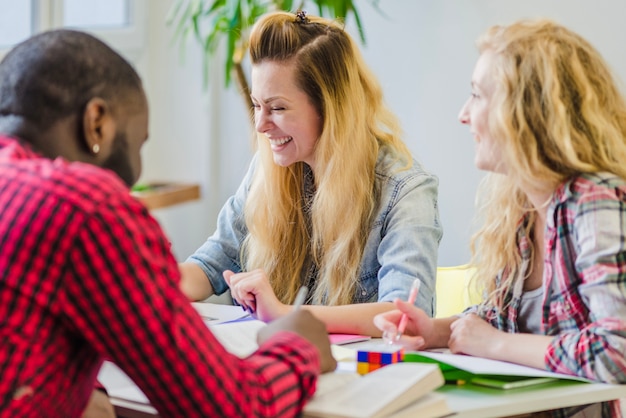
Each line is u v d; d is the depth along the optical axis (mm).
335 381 1619
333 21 2385
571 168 1786
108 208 1250
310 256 2422
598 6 3557
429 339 1979
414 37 3932
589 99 1778
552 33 1814
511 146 1773
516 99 1772
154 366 1265
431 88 3920
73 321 1251
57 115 1348
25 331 1226
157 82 4480
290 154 2332
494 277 2020
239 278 2172
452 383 1733
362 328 2072
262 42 2289
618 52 3541
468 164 3859
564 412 1840
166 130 4496
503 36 1832
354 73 2326
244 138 4441
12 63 1367
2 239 1231
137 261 1251
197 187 4426
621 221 1738
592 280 1733
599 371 1685
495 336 1845
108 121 1381
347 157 2297
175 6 4176
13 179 1267
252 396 1337
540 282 1970
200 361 1281
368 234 2316
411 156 2395
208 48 3936
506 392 1665
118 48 4320
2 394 1228
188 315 1298
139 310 1244
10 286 1223
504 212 1996
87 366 1325
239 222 2555
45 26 4012
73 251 1229
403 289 2158
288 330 1601
